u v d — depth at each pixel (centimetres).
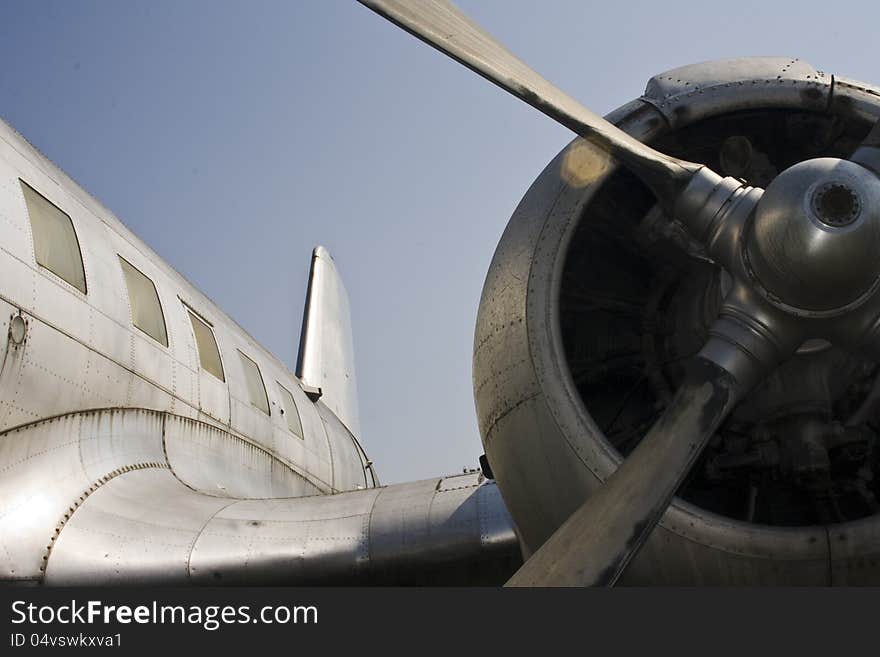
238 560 530
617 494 338
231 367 842
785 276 344
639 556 369
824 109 416
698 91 419
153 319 716
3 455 519
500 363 400
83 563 502
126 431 628
